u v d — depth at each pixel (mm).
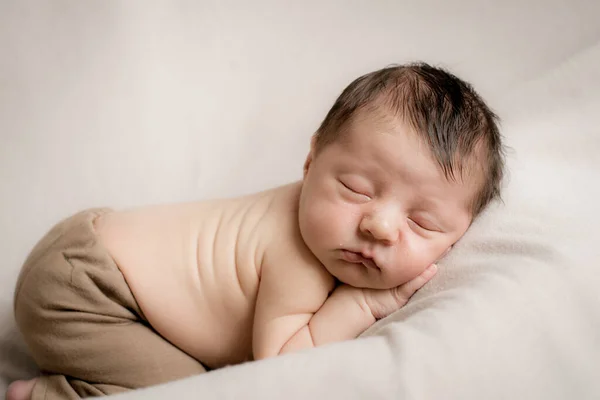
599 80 1257
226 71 1671
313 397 652
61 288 1019
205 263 1059
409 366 683
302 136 1595
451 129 929
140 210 1122
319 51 1710
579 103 1236
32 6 1604
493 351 708
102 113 1548
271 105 1637
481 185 974
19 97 1526
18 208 1378
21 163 1441
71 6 1617
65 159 1470
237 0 1718
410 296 982
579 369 715
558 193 998
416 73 1003
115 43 1622
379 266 933
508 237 921
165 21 1672
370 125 936
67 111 1536
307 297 995
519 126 1219
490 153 983
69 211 1396
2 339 1157
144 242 1064
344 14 1736
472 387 675
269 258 1024
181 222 1094
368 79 1013
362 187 932
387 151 913
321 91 1660
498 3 1727
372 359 695
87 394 1035
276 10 1731
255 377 671
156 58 1640
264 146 1577
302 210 989
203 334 1075
